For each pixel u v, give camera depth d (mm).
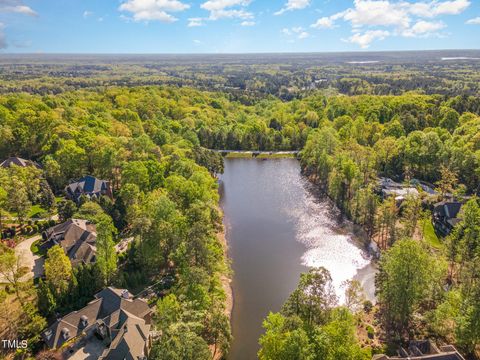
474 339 59938
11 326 66625
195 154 160125
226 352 65750
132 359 59812
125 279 82938
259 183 163000
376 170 149625
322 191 150250
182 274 74875
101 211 107125
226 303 82562
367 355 51906
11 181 106438
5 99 177250
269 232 116938
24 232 102625
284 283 90438
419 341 64250
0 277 82375
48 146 142125
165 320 60594
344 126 195500
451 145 147250
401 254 66188
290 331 51312
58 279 76125
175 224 88875
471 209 92625
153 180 121125
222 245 107500
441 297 72812
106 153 130625
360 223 117312
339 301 81250
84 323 69188
